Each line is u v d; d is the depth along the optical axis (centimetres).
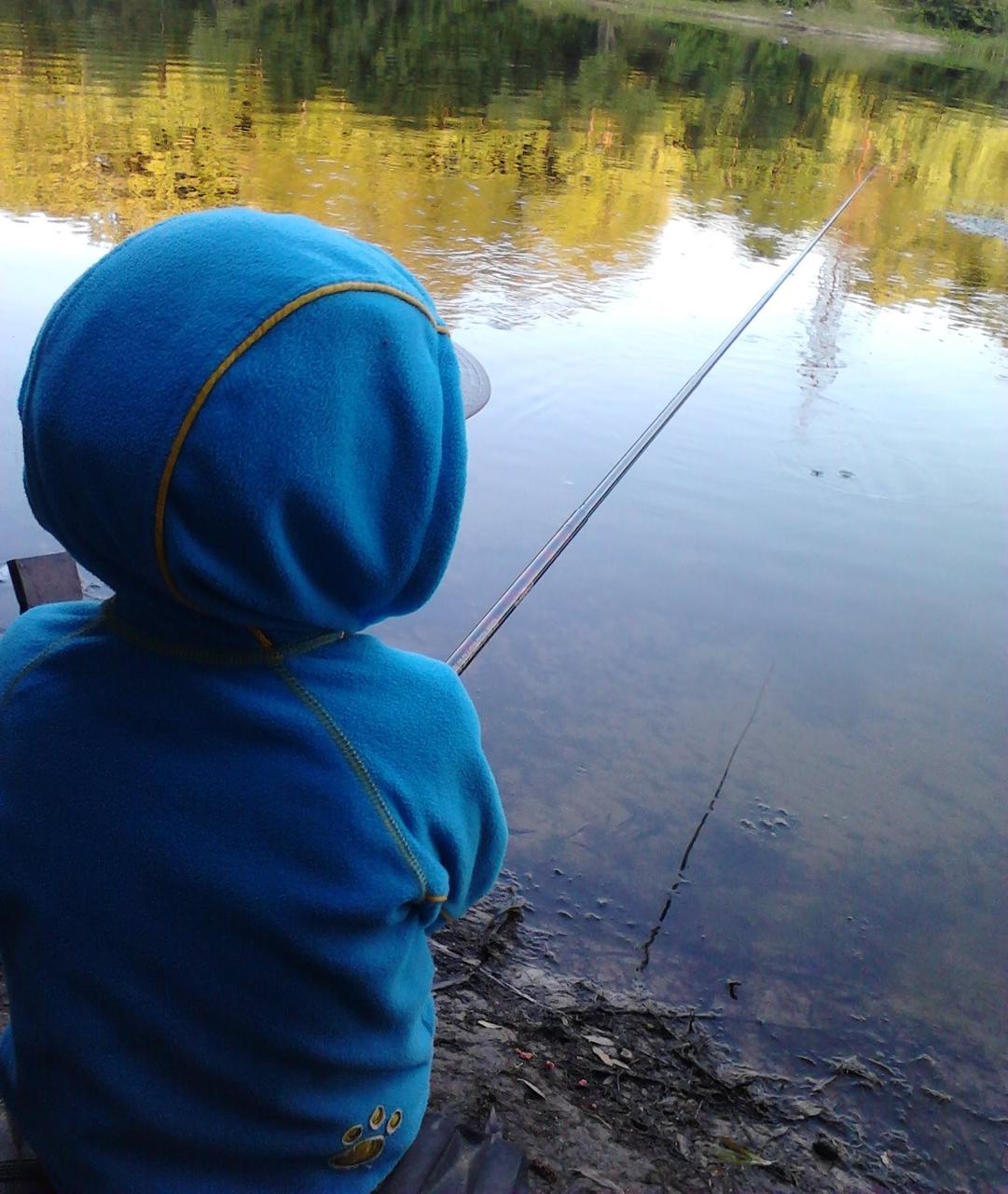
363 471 75
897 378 521
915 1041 202
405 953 87
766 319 570
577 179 794
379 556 78
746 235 716
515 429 418
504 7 1870
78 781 83
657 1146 170
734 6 2303
